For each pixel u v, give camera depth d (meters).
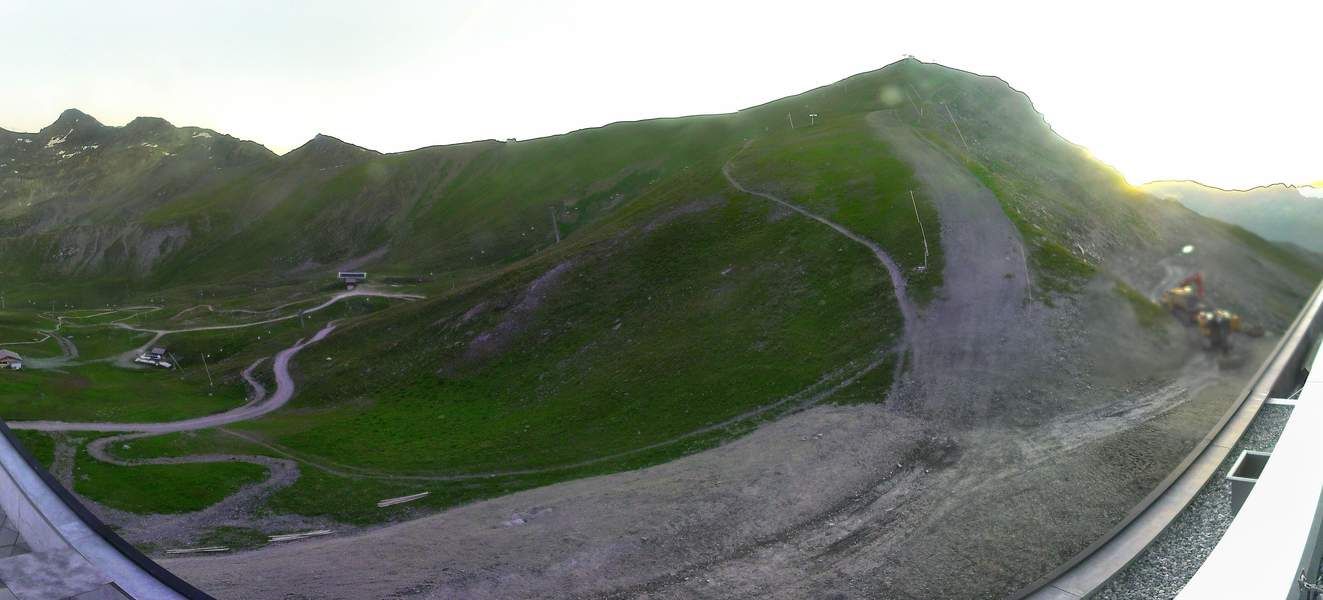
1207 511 22.52
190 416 84.19
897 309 58.34
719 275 79.00
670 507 37.94
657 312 77.44
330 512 47.09
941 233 68.88
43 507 16.64
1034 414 40.53
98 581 14.69
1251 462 19.36
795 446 42.84
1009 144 106.94
